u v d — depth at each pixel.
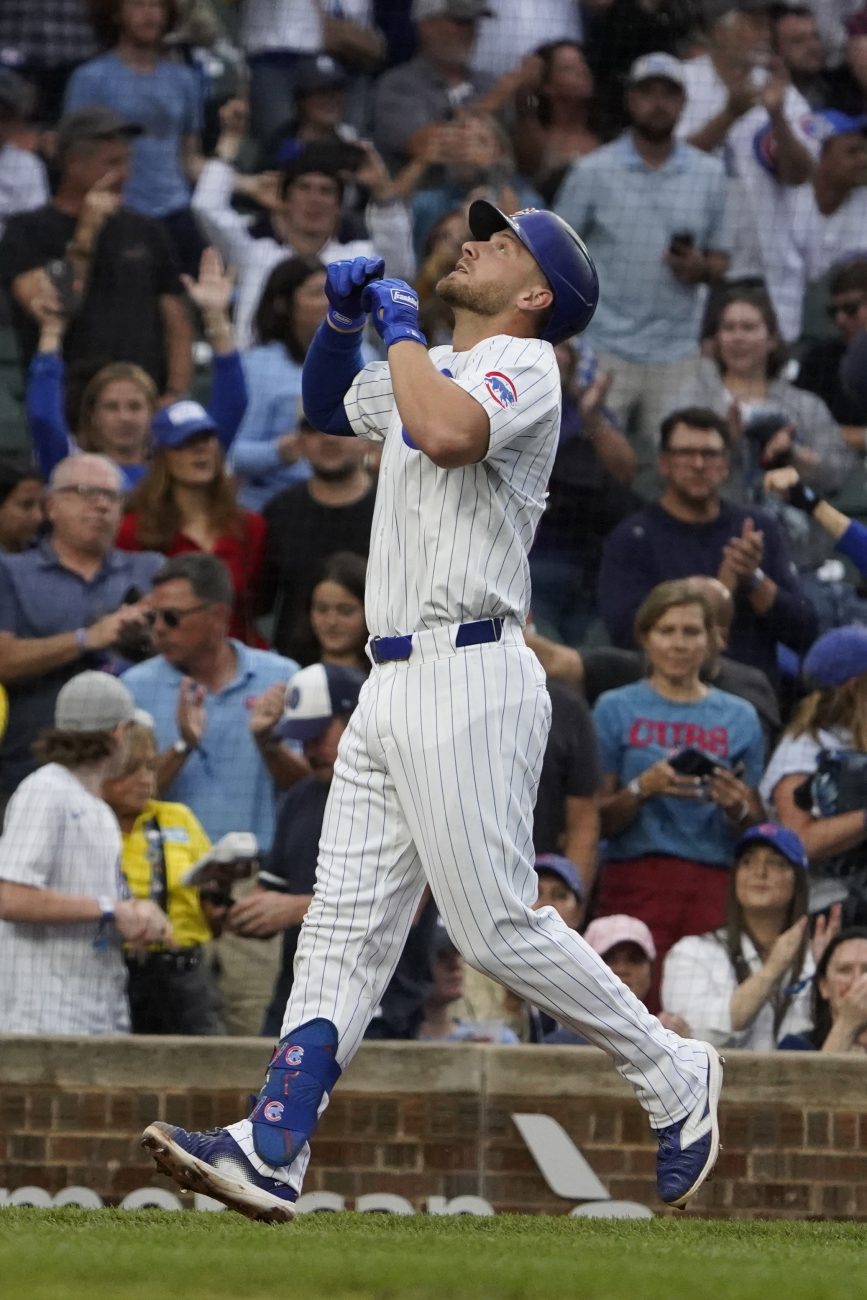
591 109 29.30
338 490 24.41
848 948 20.03
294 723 20.94
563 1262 9.12
